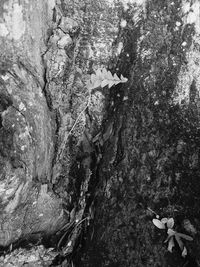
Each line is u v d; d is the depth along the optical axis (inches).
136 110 94.3
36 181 88.5
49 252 97.6
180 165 85.7
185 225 80.7
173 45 95.1
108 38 104.7
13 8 79.2
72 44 102.3
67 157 102.5
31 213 92.0
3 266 91.3
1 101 79.8
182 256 78.6
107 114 101.9
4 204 82.7
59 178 101.2
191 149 86.4
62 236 99.7
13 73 82.3
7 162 79.0
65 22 102.3
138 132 92.3
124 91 98.7
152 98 93.2
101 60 104.0
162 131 89.7
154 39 97.8
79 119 102.7
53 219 98.0
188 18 95.1
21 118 82.2
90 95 102.1
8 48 81.9
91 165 101.9
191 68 92.4
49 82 97.0
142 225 84.6
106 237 89.0
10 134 80.4
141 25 101.0
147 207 85.3
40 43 92.9
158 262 79.7
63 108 100.3
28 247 95.1
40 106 90.1
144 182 87.7
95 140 102.5
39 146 88.9
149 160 88.7
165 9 98.5
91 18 105.1
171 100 91.5
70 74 101.1
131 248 84.1
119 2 104.8
